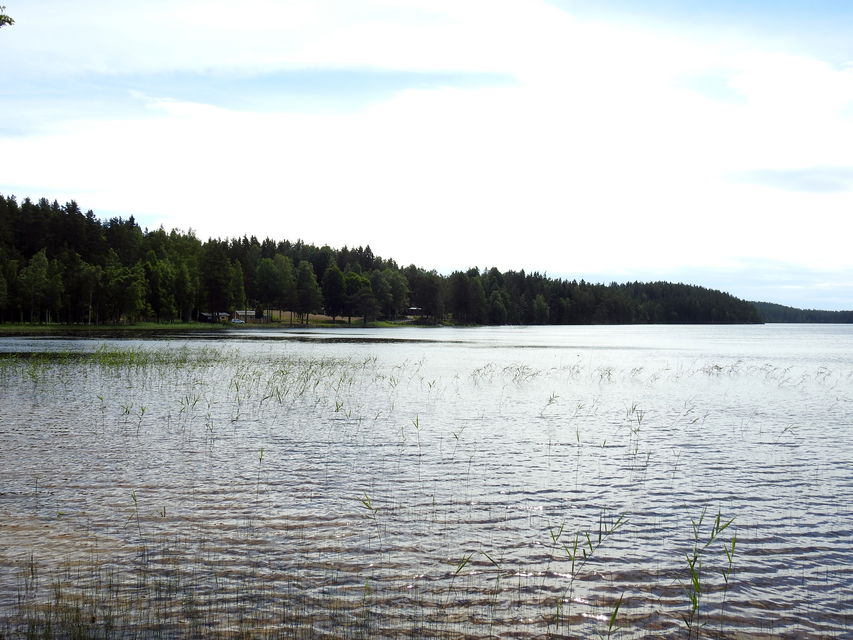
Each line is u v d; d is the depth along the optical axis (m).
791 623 8.55
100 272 120.69
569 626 8.36
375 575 9.70
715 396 32.41
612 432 21.81
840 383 39.53
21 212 148.25
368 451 18.03
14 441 18.59
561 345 87.12
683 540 11.45
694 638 8.15
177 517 12.04
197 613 8.38
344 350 65.25
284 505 12.90
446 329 177.25
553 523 12.23
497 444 19.41
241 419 22.84
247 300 166.38
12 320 120.19
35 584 9.11
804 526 12.25
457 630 8.16
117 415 23.22
